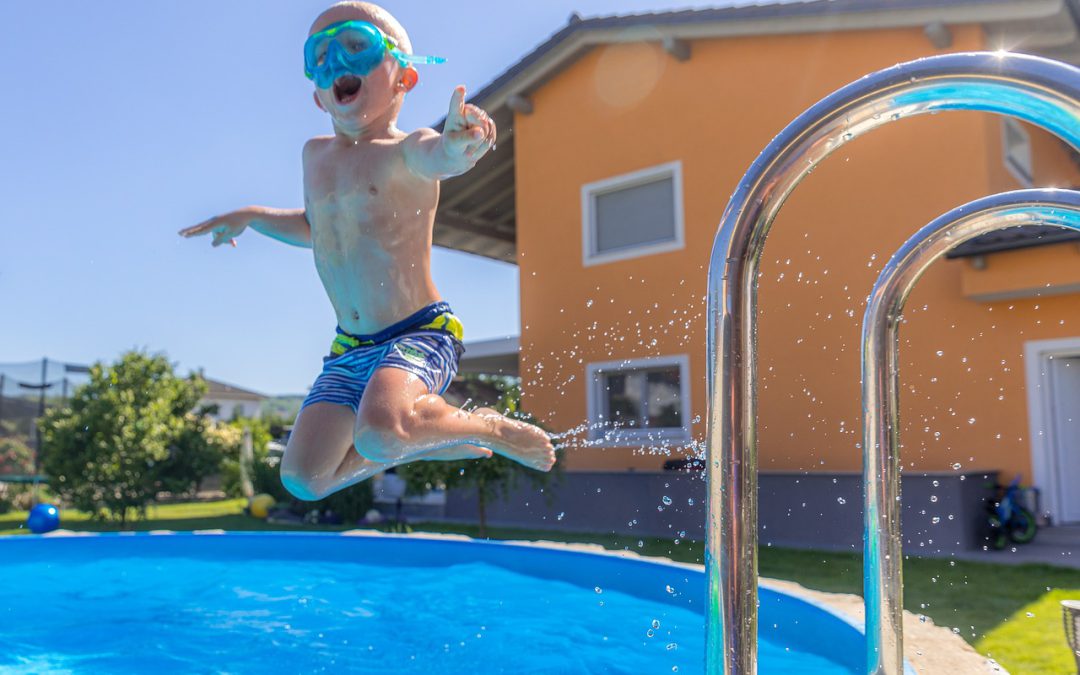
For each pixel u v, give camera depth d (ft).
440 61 11.09
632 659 13.38
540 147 44.57
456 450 10.75
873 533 5.93
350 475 10.68
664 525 36.32
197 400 46.75
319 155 11.45
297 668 13.26
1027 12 30.50
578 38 42.14
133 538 24.77
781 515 33.37
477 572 21.52
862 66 35.19
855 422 33.63
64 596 18.98
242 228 12.73
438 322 10.96
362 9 10.92
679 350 38.78
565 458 36.65
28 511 53.42
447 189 50.44
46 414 44.19
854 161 34.60
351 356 10.86
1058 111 2.94
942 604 19.94
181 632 15.52
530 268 44.34
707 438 3.79
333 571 21.70
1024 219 5.21
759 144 37.68
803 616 14.29
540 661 13.32
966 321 31.78
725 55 38.75
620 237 42.06
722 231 3.84
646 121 41.01
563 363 42.37
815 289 34.96
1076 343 29.91
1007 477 30.89
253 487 53.83
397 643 14.61
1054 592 21.31
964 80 3.21
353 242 10.91
